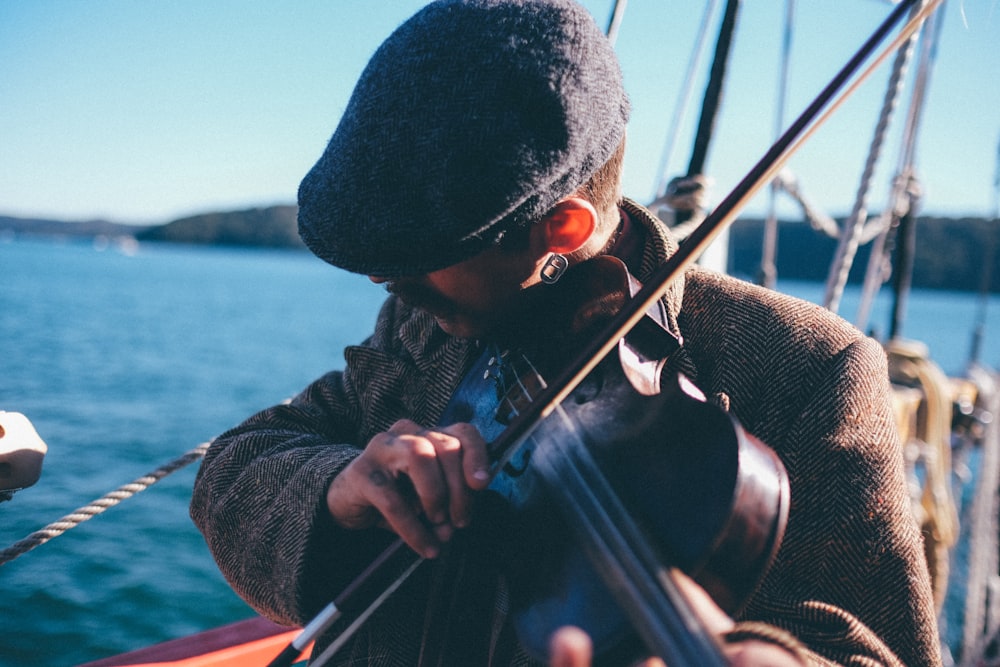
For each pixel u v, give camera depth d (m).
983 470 3.66
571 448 0.99
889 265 3.59
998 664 3.64
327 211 1.03
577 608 0.88
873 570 0.97
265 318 51.16
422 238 0.99
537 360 1.15
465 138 0.95
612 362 1.08
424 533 0.97
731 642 0.70
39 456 1.36
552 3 1.02
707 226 0.88
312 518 1.12
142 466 14.62
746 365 1.11
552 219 1.05
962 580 9.95
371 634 1.23
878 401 1.05
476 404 1.21
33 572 9.49
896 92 2.39
